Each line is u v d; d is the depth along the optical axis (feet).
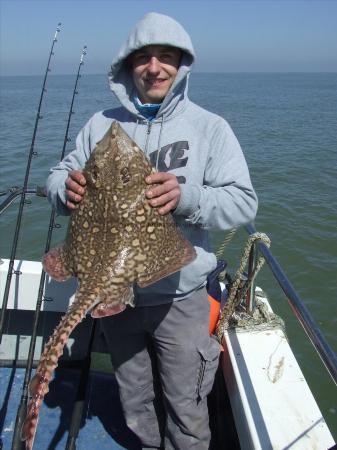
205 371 8.15
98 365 15.43
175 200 6.47
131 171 6.47
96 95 205.67
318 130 88.02
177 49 7.70
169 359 8.09
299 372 8.67
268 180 46.62
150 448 9.29
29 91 272.10
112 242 6.39
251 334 9.66
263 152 62.59
